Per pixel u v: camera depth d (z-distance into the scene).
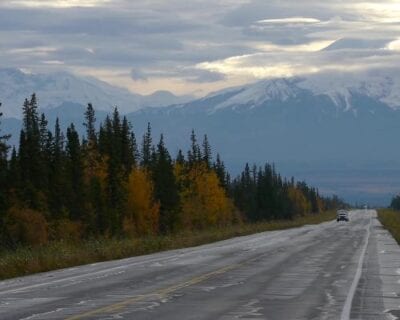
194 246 73.88
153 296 29.97
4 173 86.88
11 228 84.38
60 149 104.75
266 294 30.89
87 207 98.75
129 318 23.84
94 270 43.22
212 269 43.62
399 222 144.00
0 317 23.92
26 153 92.56
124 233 105.06
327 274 40.50
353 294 31.02
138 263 48.81
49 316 24.14
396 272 41.84
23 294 30.67
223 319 23.89
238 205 179.25
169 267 45.09
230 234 102.38
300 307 26.86
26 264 43.31
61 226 92.94
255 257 54.41
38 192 90.25
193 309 26.14
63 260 48.03
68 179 97.56
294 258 53.41
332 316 24.75
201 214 133.88
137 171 115.12
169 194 117.88
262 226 140.62
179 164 136.00
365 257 54.53
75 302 27.91
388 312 25.77
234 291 31.97
